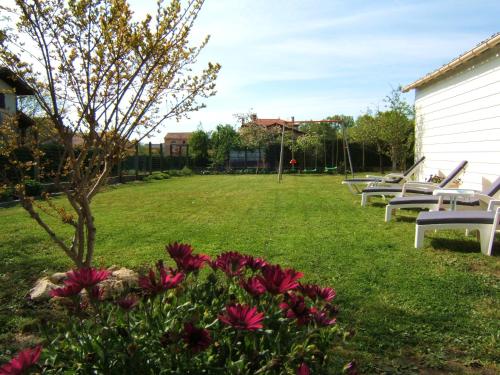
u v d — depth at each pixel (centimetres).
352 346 287
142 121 344
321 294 206
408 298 369
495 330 307
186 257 212
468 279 416
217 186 1642
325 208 947
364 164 2709
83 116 304
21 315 343
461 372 257
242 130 2984
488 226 513
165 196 1273
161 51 306
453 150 1016
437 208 696
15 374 142
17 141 348
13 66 293
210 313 192
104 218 830
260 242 589
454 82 1005
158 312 187
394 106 2100
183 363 166
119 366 168
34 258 513
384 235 632
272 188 1499
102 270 196
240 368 161
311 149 2723
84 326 190
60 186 333
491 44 774
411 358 274
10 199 1141
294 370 167
